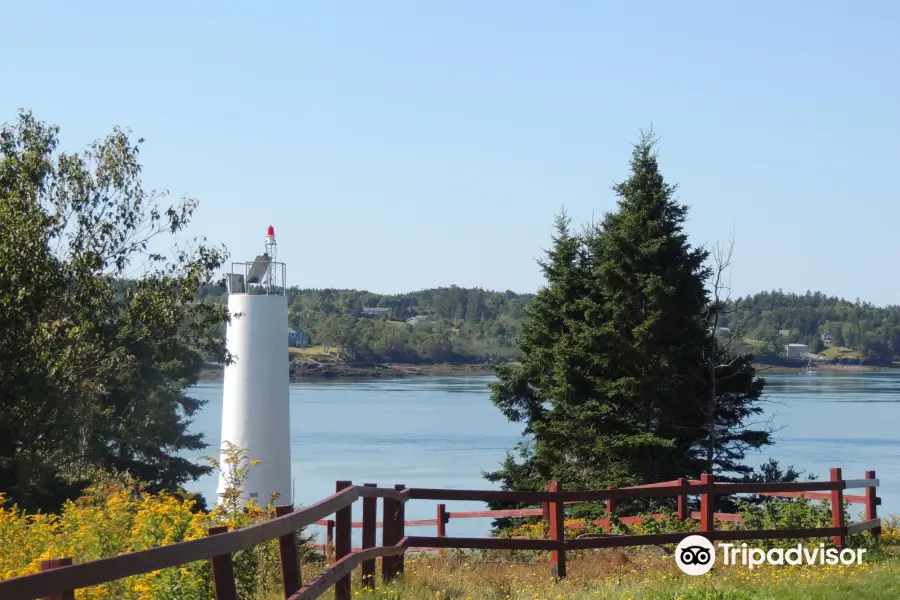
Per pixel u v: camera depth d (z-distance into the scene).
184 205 27.72
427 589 10.62
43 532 9.83
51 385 24.55
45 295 24.02
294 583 7.25
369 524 10.25
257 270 32.34
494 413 105.44
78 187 26.53
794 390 134.75
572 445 30.67
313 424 93.12
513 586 11.54
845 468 55.94
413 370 196.50
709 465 30.03
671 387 29.77
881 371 187.50
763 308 166.38
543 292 33.62
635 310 30.42
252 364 31.83
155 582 8.04
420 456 68.50
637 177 31.86
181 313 27.77
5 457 24.00
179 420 40.44
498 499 11.73
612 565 13.16
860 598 10.16
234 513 9.77
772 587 10.80
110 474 26.08
